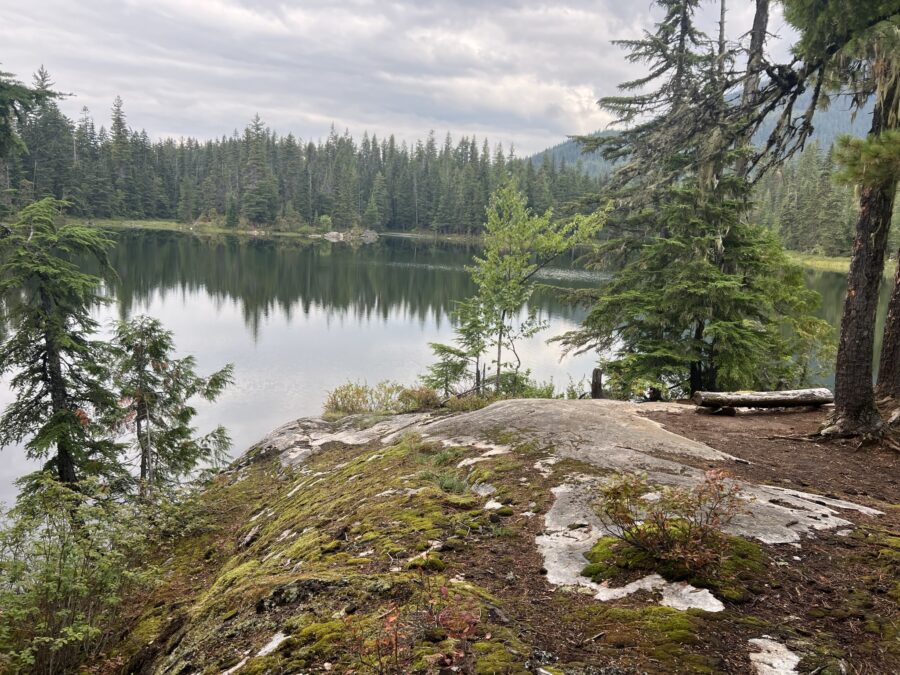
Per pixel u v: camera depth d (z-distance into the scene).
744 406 10.35
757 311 14.13
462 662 2.72
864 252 8.05
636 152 17.94
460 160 150.25
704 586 3.54
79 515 6.25
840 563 3.96
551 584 3.75
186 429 12.55
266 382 23.89
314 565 4.55
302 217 115.62
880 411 8.94
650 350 14.05
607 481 5.46
